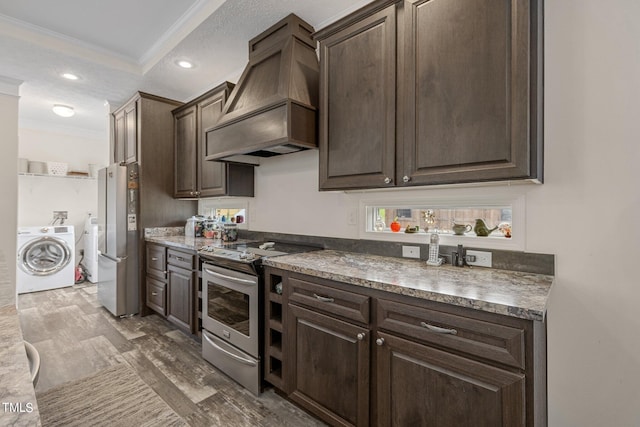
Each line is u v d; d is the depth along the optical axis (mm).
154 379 2133
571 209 1426
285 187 2701
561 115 1435
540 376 1175
